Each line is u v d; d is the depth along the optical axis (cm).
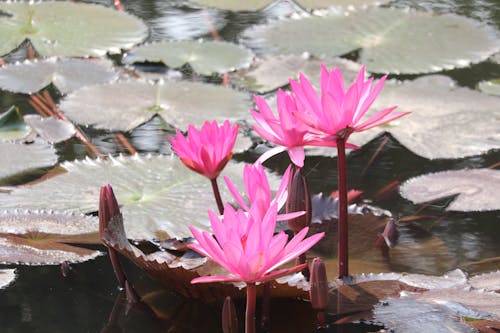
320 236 270
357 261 321
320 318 308
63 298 314
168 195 334
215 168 313
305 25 397
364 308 309
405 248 323
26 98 365
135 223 327
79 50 385
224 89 368
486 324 305
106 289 316
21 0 406
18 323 309
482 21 400
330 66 378
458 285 313
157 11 409
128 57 380
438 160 347
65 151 348
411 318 306
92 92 366
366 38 390
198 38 392
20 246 323
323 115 305
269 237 269
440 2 414
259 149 350
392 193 337
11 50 385
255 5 412
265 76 374
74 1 409
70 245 325
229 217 272
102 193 312
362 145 350
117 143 352
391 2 415
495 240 325
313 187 338
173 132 355
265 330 308
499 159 346
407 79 374
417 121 356
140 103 363
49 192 335
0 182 338
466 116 357
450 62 379
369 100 306
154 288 316
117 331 309
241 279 271
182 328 309
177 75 375
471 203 331
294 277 312
